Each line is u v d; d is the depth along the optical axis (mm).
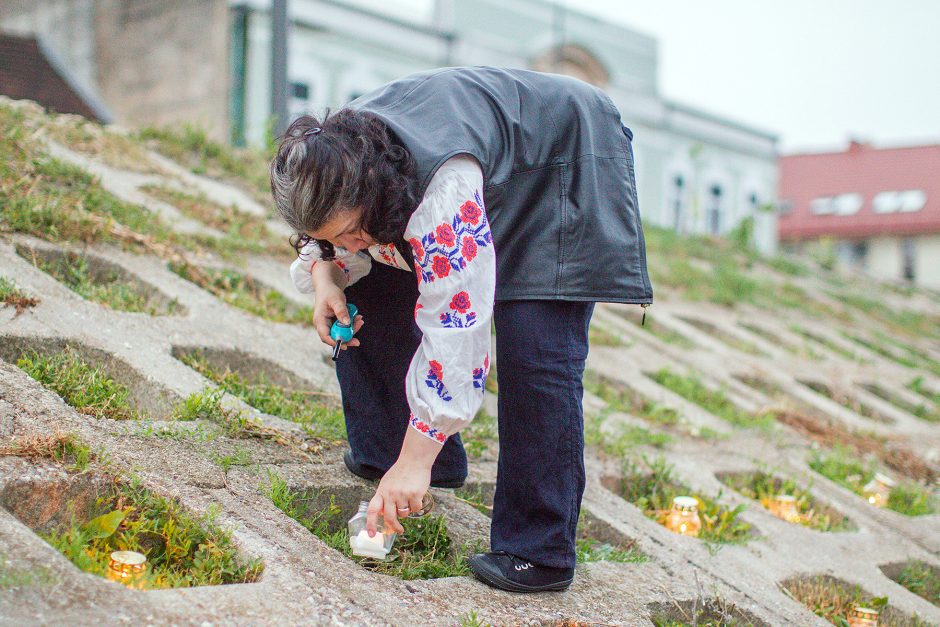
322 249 1995
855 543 3418
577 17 21172
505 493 2104
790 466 4191
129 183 4898
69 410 2271
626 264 2018
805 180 34844
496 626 1886
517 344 2016
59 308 2959
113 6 16047
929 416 6430
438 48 17438
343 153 1696
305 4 15508
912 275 32219
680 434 4219
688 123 22250
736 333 7082
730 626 2404
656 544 2793
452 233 1778
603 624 2049
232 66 14562
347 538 2211
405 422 2426
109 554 1860
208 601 1635
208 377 2982
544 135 2002
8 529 1640
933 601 3230
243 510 2047
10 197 3662
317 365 3428
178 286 3697
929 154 33906
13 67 13375
